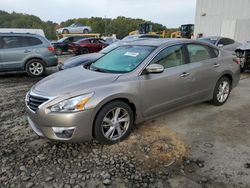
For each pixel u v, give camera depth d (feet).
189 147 11.89
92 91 11.12
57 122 10.71
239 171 10.03
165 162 10.69
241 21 62.80
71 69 14.69
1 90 23.22
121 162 10.71
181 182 9.43
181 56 14.61
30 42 30.58
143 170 10.16
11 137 13.10
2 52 28.96
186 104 15.24
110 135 11.96
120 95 11.70
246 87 23.71
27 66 30.53
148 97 12.91
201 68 15.38
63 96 10.80
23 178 9.71
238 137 12.90
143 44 14.69
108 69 13.64
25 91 22.79
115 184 9.37
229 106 17.65
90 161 10.80
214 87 16.74
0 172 10.09
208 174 9.87
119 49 15.48
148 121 14.84
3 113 16.67
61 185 9.32
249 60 30.09
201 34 76.18
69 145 12.10
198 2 75.77
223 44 37.42
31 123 12.21
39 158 11.06
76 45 62.69
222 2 69.05
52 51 31.81
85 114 10.84
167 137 12.89
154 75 13.07
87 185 9.32
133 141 12.46
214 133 13.37
